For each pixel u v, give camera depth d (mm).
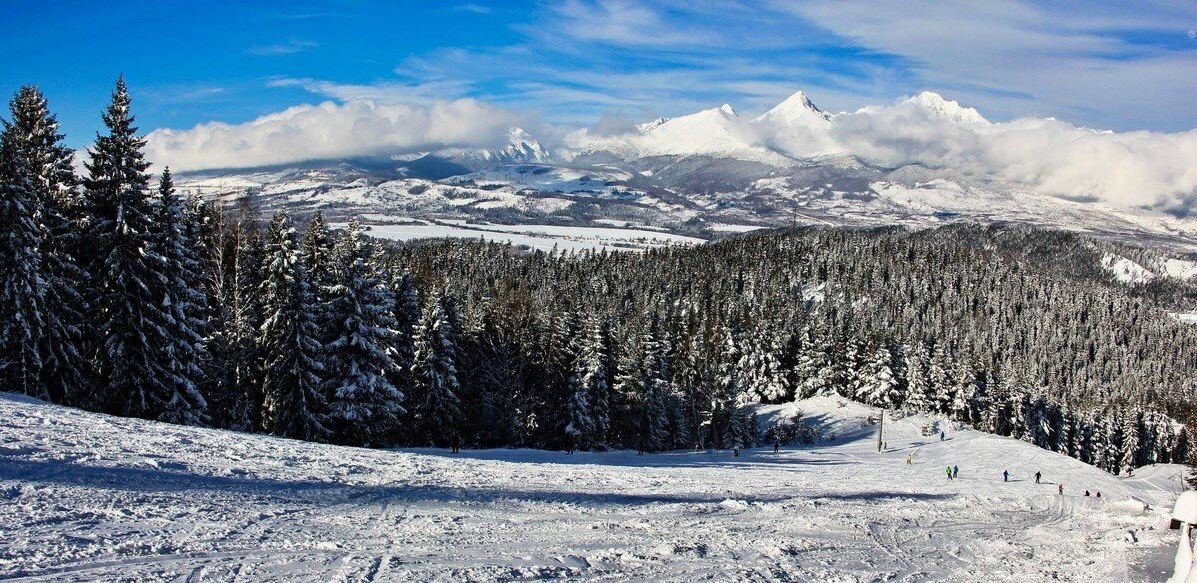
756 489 27984
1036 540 20047
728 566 13477
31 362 31734
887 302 182125
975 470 61438
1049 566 16219
